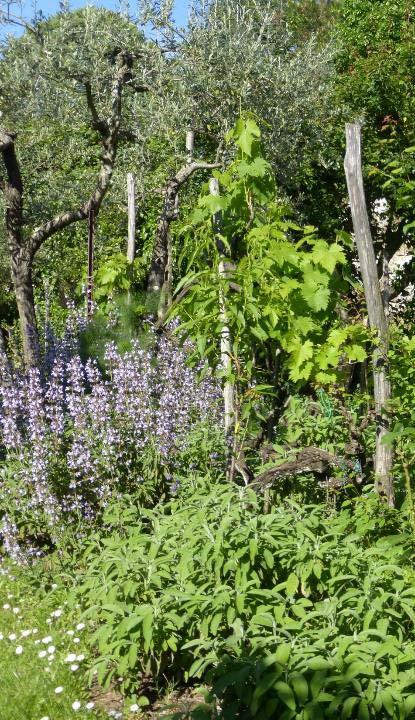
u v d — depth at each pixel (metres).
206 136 13.30
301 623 3.97
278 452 5.72
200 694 4.45
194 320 5.81
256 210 6.24
